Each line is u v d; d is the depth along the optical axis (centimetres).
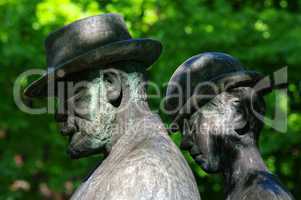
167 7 1323
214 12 1335
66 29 509
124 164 471
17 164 1461
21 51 1328
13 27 1348
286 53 1299
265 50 1287
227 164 582
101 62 499
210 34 1292
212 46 1301
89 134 503
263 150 1277
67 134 511
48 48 516
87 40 504
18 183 1490
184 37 1295
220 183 1299
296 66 1323
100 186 475
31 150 1459
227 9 1342
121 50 497
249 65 1316
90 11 1300
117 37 508
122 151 488
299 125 1343
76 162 1441
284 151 1366
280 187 546
